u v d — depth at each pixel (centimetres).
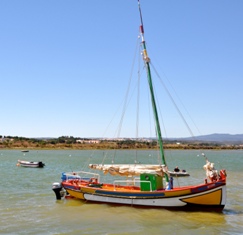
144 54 3033
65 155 16962
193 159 14475
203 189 2534
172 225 2239
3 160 12175
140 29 3069
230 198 3459
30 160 12156
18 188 4241
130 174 2852
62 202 3083
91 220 2391
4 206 2933
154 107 2981
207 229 2150
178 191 2581
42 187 4356
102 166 2981
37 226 2242
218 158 15775
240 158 15900
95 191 2927
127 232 2083
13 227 2219
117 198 2808
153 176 2761
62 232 2094
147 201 2691
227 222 2325
